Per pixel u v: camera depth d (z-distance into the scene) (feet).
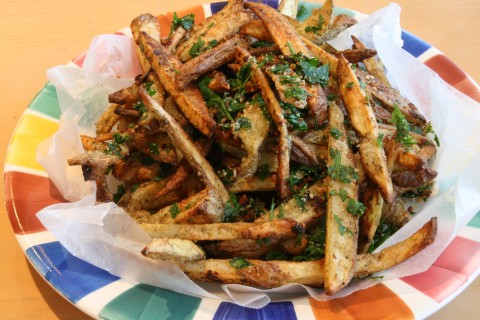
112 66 1.30
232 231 0.93
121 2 1.76
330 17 1.18
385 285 0.88
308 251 0.96
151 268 0.92
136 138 1.05
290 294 0.93
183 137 1.01
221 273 0.91
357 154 1.00
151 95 1.10
